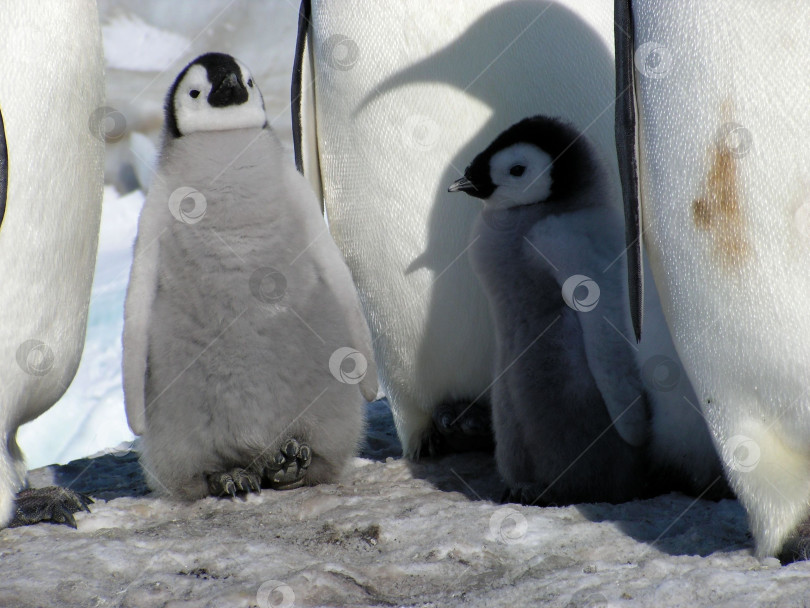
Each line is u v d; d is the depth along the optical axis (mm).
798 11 5188
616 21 6020
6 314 6711
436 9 7938
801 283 5336
